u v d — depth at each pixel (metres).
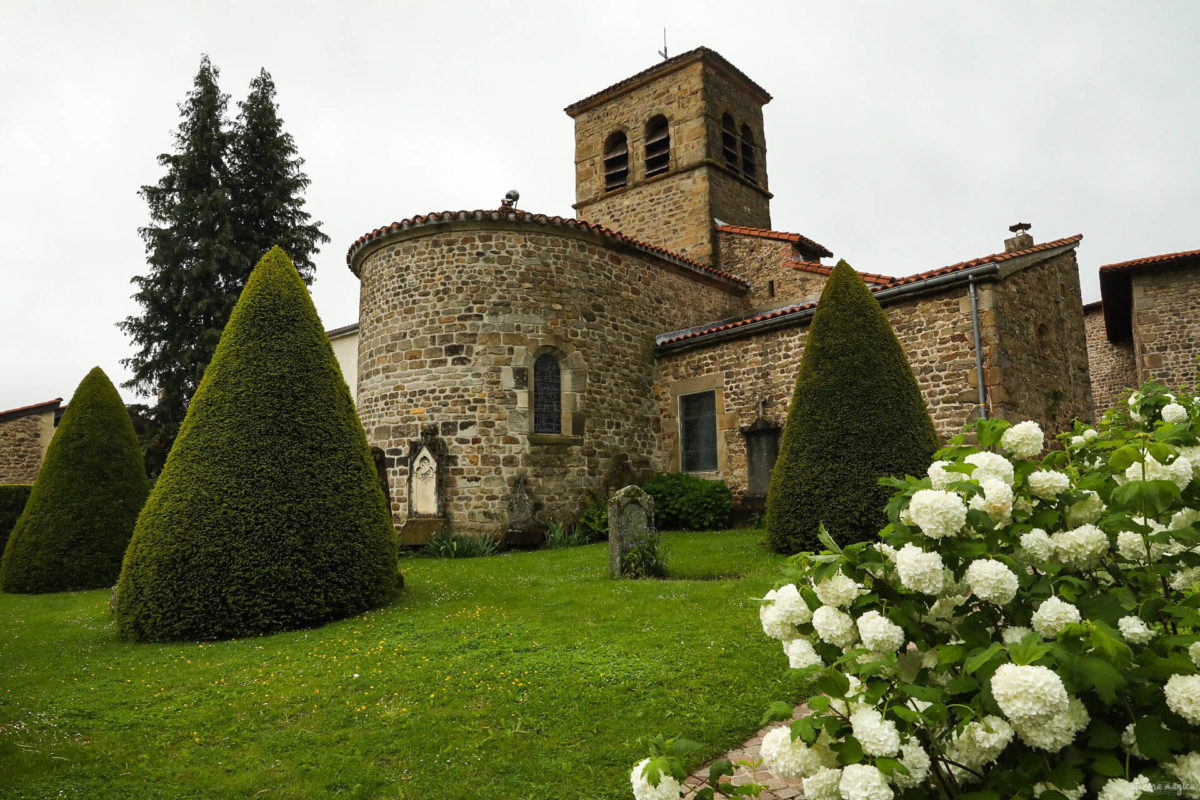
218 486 7.65
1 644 7.56
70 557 11.98
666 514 14.23
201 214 24.00
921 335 12.05
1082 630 2.12
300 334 8.59
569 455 14.32
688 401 15.80
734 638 6.23
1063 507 2.75
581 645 6.30
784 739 2.30
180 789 3.99
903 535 2.54
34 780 4.08
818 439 10.18
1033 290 12.87
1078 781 2.17
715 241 20.14
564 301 14.72
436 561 11.97
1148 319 17.00
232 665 6.24
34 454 22.73
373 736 4.64
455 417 13.78
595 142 22.95
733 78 22.08
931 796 2.42
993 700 2.14
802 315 13.70
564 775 4.05
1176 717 2.22
